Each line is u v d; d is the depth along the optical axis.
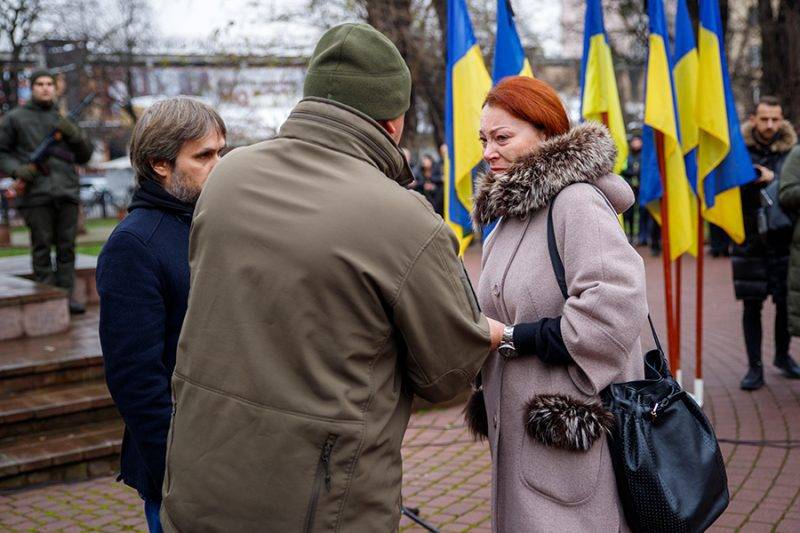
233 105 14.58
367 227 1.56
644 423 1.96
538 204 2.04
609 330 1.90
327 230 1.55
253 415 1.55
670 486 1.92
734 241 5.14
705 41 4.57
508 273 2.12
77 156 6.84
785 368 5.60
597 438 1.94
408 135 14.75
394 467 1.67
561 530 1.96
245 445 1.55
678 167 4.43
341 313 1.55
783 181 4.76
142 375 1.99
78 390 4.93
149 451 2.00
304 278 1.54
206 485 1.58
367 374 1.60
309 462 1.54
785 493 3.63
